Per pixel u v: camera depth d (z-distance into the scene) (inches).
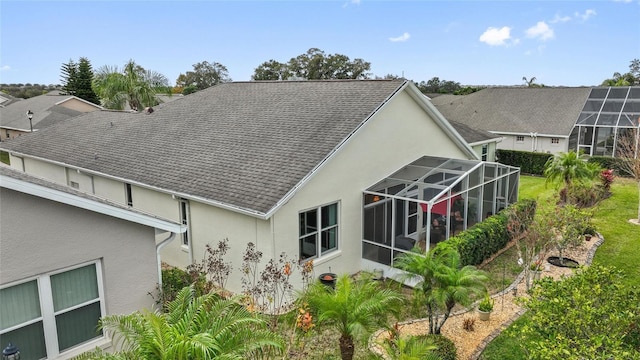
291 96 755.4
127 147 749.3
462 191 588.1
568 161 799.7
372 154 592.1
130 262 340.2
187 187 542.6
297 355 386.3
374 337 407.5
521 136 1407.5
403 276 407.2
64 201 274.4
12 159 959.6
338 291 349.7
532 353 257.8
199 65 3988.7
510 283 533.0
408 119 653.9
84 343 321.4
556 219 558.3
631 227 734.5
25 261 281.0
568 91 1483.8
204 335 226.1
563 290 301.6
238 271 508.1
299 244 504.4
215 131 701.9
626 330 268.5
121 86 1579.7
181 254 585.3
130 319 254.8
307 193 500.1
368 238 585.6
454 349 367.2
